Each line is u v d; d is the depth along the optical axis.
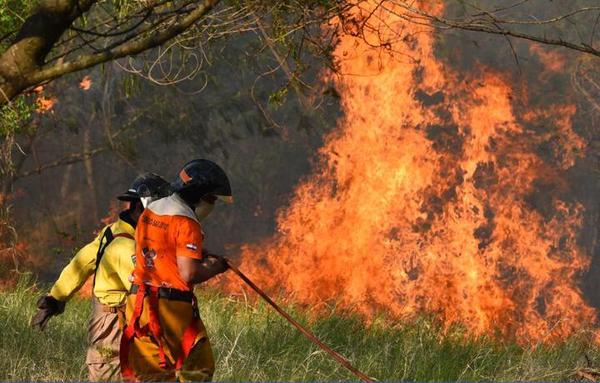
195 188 11.54
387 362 15.96
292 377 13.92
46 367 13.69
